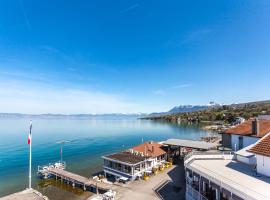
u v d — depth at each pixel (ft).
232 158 86.53
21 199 73.61
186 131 465.06
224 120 568.82
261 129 113.19
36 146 300.61
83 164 187.83
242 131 119.14
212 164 78.69
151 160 133.08
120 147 293.02
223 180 61.05
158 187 105.70
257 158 67.82
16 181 143.64
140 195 96.12
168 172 129.39
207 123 603.26
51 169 149.79
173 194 96.48
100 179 126.41
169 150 155.12
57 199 111.04
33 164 195.83
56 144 318.86
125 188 105.81
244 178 62.75
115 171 125.70
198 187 73.77
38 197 75.31
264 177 63.41
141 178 119.55
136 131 517.55
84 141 353.10
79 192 119.14
